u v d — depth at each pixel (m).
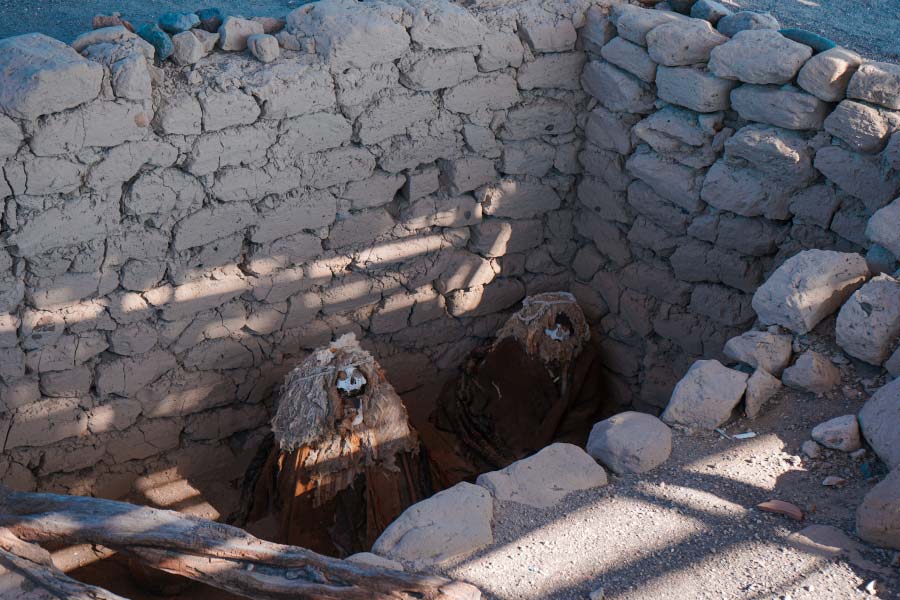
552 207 6.72
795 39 5.34
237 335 6.02
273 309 6.05
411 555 3.65
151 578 5.30
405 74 5.69
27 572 3.73
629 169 6.12
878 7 7.76
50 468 5.76
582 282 6.96
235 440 6.39
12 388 5.40
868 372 4.44
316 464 5.36
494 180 6.42
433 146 6.04
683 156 5.83
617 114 6.15
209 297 5.76
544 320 6.43
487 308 6.87
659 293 6.38
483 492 3.90
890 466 3.87
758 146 5.38
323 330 6.32
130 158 5.09
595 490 3.99
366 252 6.20
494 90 6.06
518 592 3.48
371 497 5.38
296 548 3.71
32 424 5.56
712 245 5.96
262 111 5.35
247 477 5.96
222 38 5.35
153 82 5.09
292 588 3.57
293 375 5.52
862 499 3.83
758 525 3.73
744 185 5.56
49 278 5.23
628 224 6.44
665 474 4.06
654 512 3.84
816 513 3.78
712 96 5.51
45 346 5.39
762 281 5.82
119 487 6.06
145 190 5.22
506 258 6.79
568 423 6.57
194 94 5.13
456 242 6.51
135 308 5.55
